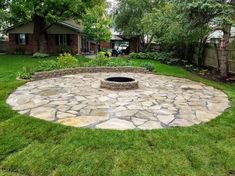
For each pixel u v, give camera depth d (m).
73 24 25.22
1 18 17.55
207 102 6.39
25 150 3.64
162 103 6.21
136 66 11.89
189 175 3.07
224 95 7.20
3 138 4.00
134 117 5.10
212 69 13.27
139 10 23.64
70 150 3.63
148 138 4.02
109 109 5.63
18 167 3.24
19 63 14.90
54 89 7.63
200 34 11.88
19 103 6.01
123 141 3.91
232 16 9.59
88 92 7.29
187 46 16.56
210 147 3.76
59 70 10.14
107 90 7.61
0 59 17.42
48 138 4.02
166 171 3.15
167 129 4.41
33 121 4.70
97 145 3.78
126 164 3.29
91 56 21.78
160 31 17.17
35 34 20.81
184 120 4.96
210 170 3.18
